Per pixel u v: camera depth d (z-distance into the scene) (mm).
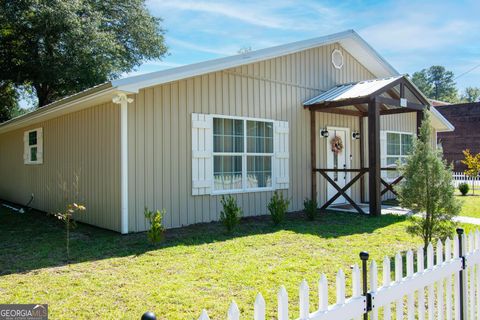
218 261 4848
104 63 17375
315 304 3395
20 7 15414
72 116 8734
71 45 16312
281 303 1920
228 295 3670
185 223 7418
